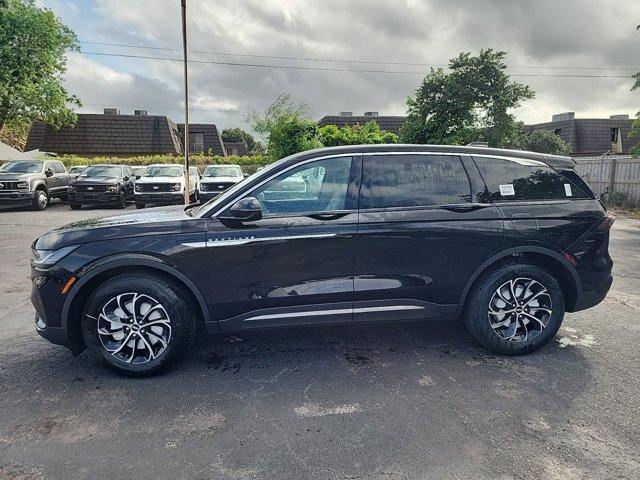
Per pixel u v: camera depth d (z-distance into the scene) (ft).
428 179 11.65
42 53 79.36
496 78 71.41
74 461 7.81
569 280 12.21
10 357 12.07
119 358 10.82
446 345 12.76
